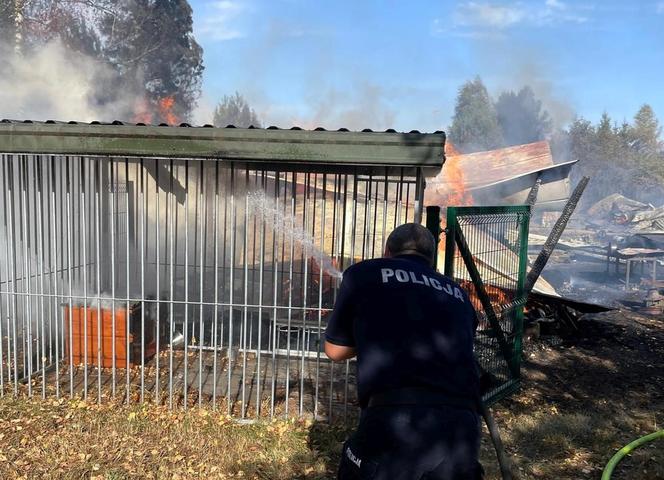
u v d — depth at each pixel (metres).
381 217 8.48
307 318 7.21
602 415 5.82
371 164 4.61
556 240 7.59
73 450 4.43
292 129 4.64
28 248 5.90
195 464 4.35
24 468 4.14
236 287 8.30
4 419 4.92
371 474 2.42
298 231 7.23
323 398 5.71
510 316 6.48
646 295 13.88
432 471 2.39
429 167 4.70
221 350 7.12
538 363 7.58
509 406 6.06
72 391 5.46
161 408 5.25
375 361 2.52
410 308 2.58
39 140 4.82
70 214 5.64
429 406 2.43
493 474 4.34
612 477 4.41
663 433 4.19
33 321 7.09
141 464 4.28
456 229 5.39
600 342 8.59
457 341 2.58
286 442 4.74
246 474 4.24
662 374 7.28
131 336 6.36
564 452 4.88
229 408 5.19
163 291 8.15
